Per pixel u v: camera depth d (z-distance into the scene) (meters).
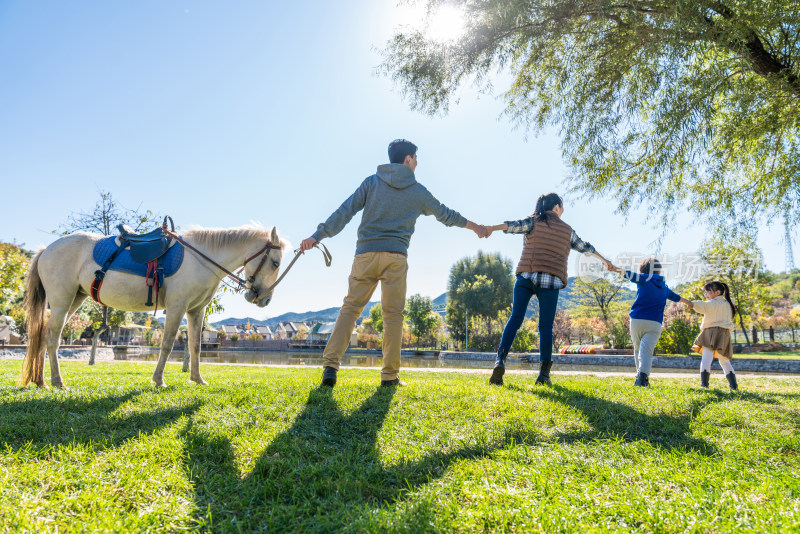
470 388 4.47
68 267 4.83
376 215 4.44
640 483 2.24
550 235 5.22
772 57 6.18
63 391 4.12
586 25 6.89
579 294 48.78
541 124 8.05
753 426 3.36
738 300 34.91
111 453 2.42
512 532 1.75
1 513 1.72
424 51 7.39
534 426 3.24
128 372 8.56
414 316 69.00
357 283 4.53
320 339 78.12
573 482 2.22
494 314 57.06
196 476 2.22
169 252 4.89
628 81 6.79
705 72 6.12
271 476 2.28
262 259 5.18
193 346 5.31
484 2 6.68
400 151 4.64
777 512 1.82
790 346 44.19
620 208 7.25
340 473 2.33
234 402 3.68
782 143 7.30
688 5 5.54
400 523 1.73
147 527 1.73
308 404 3.62
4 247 20.53
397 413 3.47
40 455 2.39
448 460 2.56
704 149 6.40
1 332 32.97
